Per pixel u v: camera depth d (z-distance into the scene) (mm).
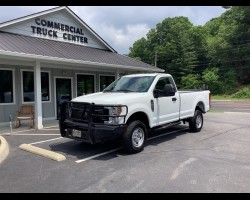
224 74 47938
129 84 8117
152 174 5324
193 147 7512
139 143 7055
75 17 15352
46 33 14023
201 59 52469
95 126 6461
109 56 15703
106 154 6859
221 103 30594
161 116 7902
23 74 13023
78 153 6977
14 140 8672
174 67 49625
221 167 5711
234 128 10797
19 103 12836
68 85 15305
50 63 12289
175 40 51188
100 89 17359
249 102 32094
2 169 5750
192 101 9492
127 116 6684
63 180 5074
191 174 5293
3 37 11414
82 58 12430
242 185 4746
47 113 14125
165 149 7309
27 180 5102
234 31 46938
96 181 5004
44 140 8625
